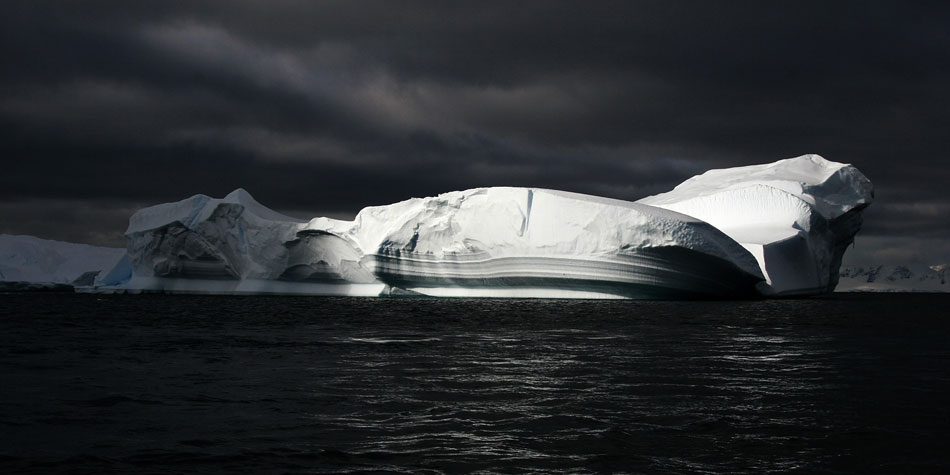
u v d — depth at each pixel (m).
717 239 68.69
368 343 30.95
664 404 17.14
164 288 102.56
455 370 22.56
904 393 18.53
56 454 13.08
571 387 19.38
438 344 30.52
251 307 66.31
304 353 27.36
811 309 60.53
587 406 16.92
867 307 71.88
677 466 12.32
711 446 13.54
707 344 30.33
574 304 65.69
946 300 125.56
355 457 12.80
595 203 69.44
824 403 17.27
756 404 17.14
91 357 26.33
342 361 24.92
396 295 87.62
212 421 15.55
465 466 12.29
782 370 22.53
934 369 22.86
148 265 103.00
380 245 80.50
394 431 14.62
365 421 15.49
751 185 93.81
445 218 78.25
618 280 69.06
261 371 22.48
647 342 31.11
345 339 32.84
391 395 18.30
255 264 95.19
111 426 15.16
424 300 79.56
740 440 13.95
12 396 18.36
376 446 13.51
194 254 97.62
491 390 18.97
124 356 26.58
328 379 20.83
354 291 92.50
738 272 68.62
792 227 86.75
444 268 79.81
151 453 13.09
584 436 14.20
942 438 14.07
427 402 17.42
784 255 82.56
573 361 24.70
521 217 72.94
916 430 14.68
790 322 43.94
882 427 14.91
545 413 16.19
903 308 73.44
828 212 94.38
